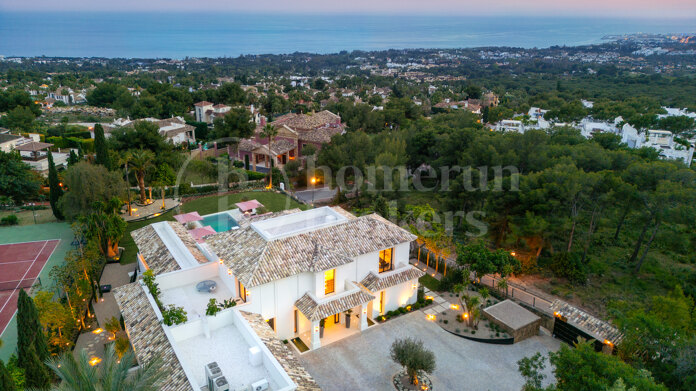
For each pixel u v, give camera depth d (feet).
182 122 322.55
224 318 80.74
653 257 140.46
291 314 93.66
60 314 87.61
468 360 90.79
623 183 130.31
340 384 82.84
